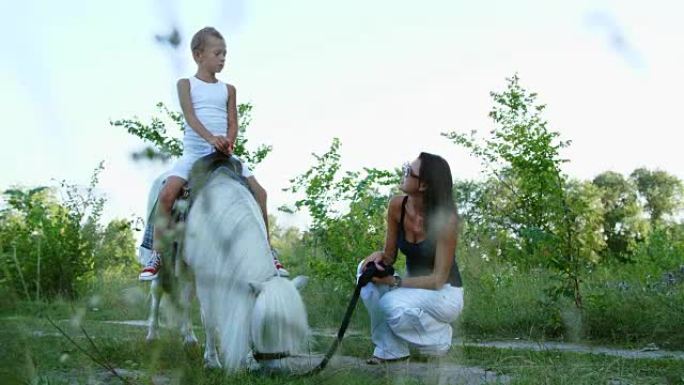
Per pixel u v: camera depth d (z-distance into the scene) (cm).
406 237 546
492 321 770
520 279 873
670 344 685
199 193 304
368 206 841
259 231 437
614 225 779
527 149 784
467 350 588
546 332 752
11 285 257
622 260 1039
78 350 337
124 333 566
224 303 416
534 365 493
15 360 245
